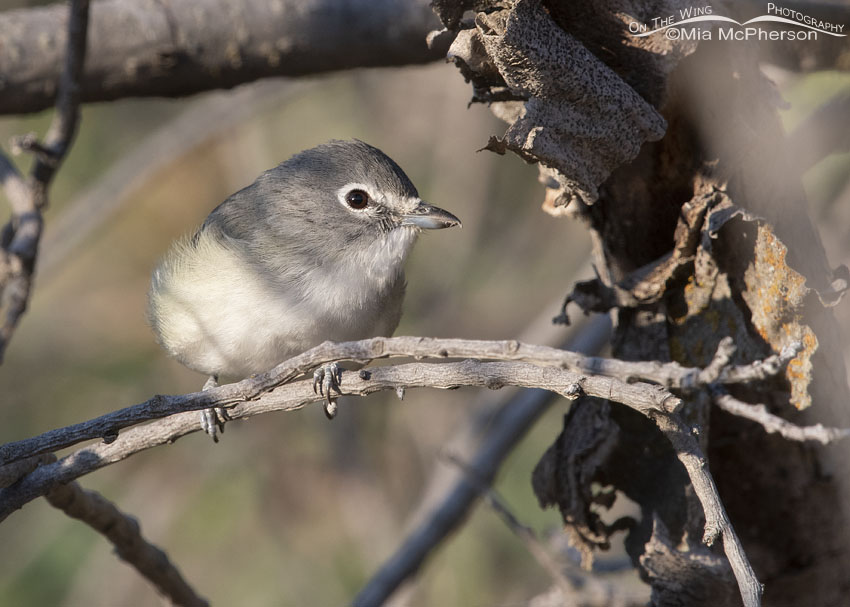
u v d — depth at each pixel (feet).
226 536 46.29
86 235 43.96
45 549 44.19
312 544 46.42
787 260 21.02
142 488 46.98
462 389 49.67
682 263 21.15
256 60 31.83
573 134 18.54
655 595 21.35
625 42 19.33
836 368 21.49
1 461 17.70
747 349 20.89
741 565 15.81
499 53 17.81
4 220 45.93
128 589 43.80
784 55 30.09
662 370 15.42
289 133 51.37
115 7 31.27
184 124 45.24
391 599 33.50
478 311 49.60
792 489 22.47
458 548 43.55
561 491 22.85
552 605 28.76
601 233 22.36
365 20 31.19
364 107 51.31
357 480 46.80
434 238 50.44
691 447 16.33
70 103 27.61
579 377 15.83
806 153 22.07
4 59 31.30
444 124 50.01
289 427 48.26
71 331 48.32
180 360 27.84
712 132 20.49
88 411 46.88
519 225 50.72
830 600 23.22
